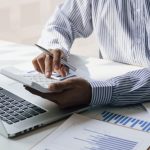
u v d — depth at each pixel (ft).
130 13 4.85
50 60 4.01
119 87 3.23
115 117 2.96
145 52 4.78
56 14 5.45
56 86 2.97
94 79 3.78
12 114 2.87
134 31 4.87
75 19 5.44
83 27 5.52
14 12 8.02
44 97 3.00
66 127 2.73
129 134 2.60
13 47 5.14
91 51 7.33
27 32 8.16
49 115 2.88
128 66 4.37
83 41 7.50
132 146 2.44
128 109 3.16
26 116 2.84
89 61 4.51
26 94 3.28
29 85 2.99
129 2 4.83
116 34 5.03
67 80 3.08
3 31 8.07
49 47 4.70
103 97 3.15
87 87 3.12
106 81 3.35
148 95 3.29
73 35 5.42
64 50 4.58
